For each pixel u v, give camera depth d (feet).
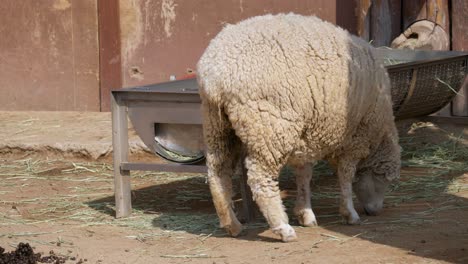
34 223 30.94
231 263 25.12
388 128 28.68
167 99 30.30
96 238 28.63
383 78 27.78
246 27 26.30
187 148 30.81
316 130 26.12
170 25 48.65
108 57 49.57
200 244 27.37
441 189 33.55
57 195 35.58
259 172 26.12
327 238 27.25
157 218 31.22
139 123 30.94
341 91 25.94
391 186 34.14
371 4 44.57
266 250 26.22
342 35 26.89
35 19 50.31
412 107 37.11
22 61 50.62
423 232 27.58
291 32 25.93
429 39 42.68
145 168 31.01
